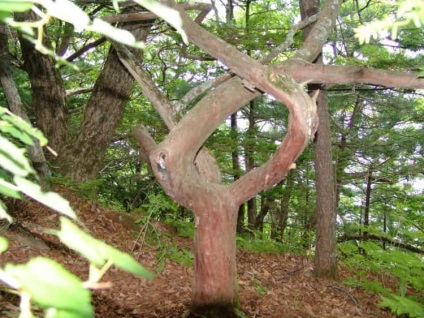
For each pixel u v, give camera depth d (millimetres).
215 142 12414
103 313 4773
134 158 12719
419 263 6328
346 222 14883
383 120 12805
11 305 3562
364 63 6277
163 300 5453
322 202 7871
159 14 686
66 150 9086
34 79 9250
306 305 6422
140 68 4508
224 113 3971
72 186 8266
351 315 6359
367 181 14562
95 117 9125
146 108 13539
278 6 14383
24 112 7156
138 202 13555
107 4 6852
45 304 487
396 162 13820
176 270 6797
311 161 13648
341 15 9094
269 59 4965
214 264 4492
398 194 14258
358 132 13383
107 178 13672
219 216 4422
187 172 4125
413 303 4566
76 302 495
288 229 16703
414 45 7203
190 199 4312
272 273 7797
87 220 7766
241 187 4434
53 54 687
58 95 9430
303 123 3680
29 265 528
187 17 3713
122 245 7383
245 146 12703
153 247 7680
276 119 13789
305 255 9586
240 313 4551
